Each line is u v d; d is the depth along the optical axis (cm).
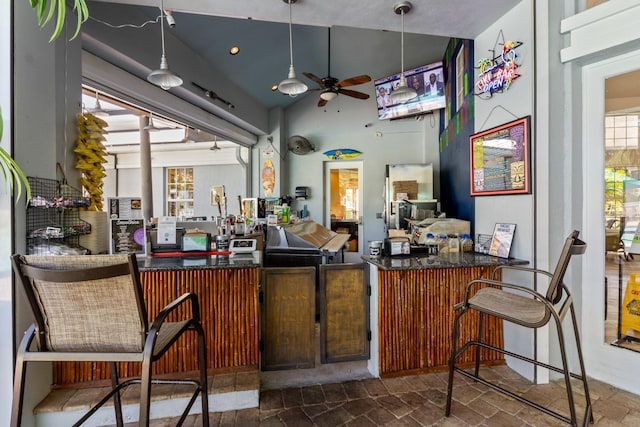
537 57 219
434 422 180
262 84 563
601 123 217
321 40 482
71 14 237
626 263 221
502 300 181
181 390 194
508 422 179
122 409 185
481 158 274
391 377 227
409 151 642
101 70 312
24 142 173
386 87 578
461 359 238
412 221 414
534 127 221
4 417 167
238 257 228
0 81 164
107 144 809
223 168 858
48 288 113
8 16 165
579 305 224
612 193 220
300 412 191
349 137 666
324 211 686
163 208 874
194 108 464
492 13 241
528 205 225
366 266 241
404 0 225
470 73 329
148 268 195
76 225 213
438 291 236
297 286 233
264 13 241
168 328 145
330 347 236
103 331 117
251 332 216
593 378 220
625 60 204
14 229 167
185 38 392
